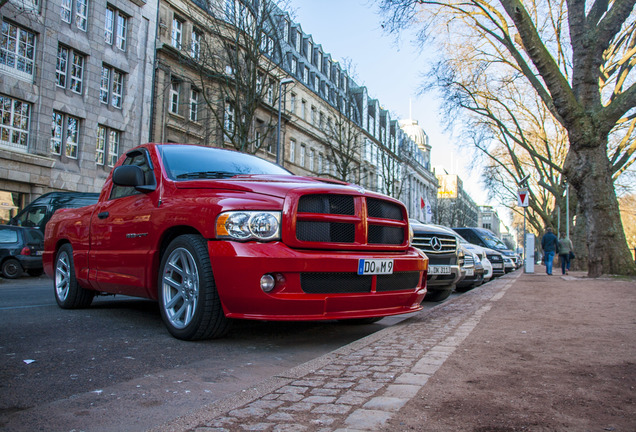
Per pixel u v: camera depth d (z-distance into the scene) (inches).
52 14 858.1
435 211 2950.3
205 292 155.0
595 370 110.6
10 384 114.0
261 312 147.2
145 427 88.0
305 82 1772.9
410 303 184.7
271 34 888.3
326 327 204.1
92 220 221.0
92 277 214.7
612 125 499.8
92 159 935.7
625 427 75.7
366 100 2297.0
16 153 791.1
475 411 83.2
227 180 168.6
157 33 1080.2
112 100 980.6
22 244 551.2
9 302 275.7
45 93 847.7
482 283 522.9
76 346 154.9
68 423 89.7
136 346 155.8
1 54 785.6
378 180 2487.7
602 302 259.1
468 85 900.0
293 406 88.7
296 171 1675.7
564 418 79.6
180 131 1123.9
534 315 208.2
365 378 107.1
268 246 146.7
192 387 113.0
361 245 165.3
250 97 843.4
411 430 74.9
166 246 179.0
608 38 499.5
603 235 506.6
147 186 186.4
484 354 129.0
